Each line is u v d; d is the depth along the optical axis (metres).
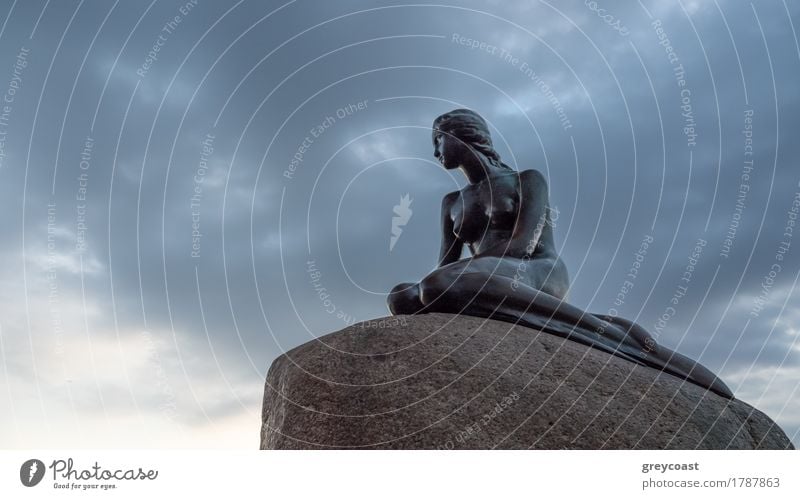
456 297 7.86
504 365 6.79
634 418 6.63
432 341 7.00
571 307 7.83
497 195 9.29
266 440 7.25
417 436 6.27
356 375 6.78
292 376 7.00
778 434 7.33
